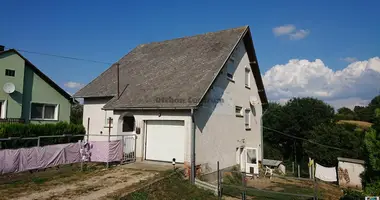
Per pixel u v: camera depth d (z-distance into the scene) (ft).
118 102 49.03
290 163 118.52
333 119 121.90
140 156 46.14
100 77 63.41
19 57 58.13
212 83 44.55
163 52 64.34
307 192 48.52
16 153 33.47
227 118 53.83
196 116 42.83
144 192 30.68
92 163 43.37
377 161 25.16
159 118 44.55
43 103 63.67
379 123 26.02
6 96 55.72
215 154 48.24
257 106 72.02
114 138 48.80
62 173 38.27
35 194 28.53
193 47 60.54
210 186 38.83
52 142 50.65
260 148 72.02
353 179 76.84
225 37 59.67
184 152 41.86
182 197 33.06
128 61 66.80
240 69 61.67
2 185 31.19
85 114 58.39
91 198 27.40
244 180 39.09
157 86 49.44
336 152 88.38
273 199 40.86
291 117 118.52
